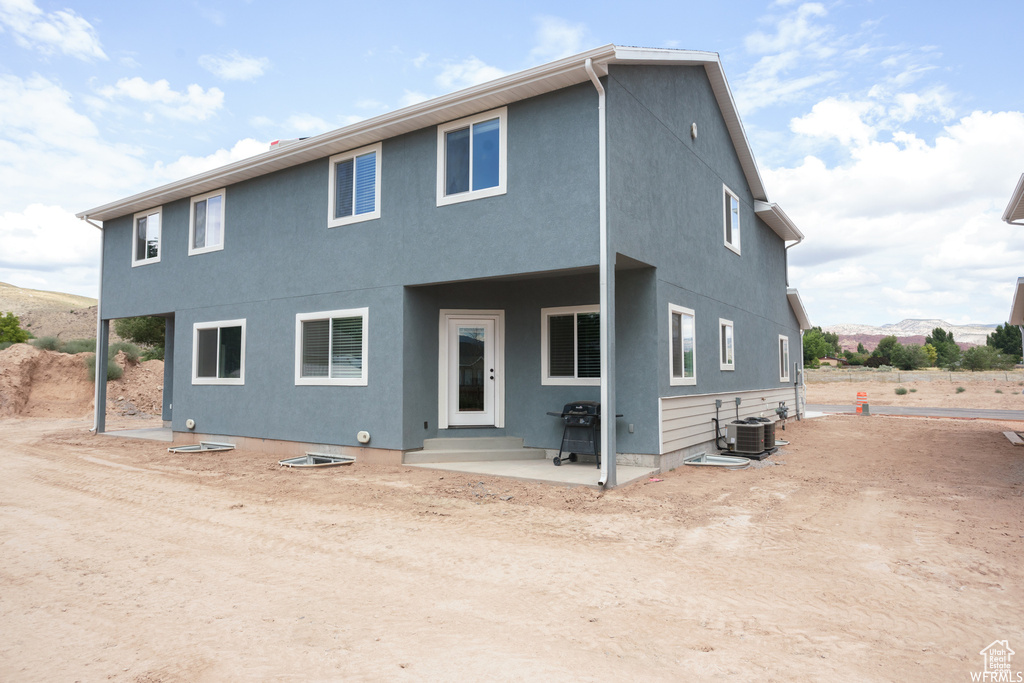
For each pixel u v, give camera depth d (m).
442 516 7.12
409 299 10.60
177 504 7.94
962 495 8.06
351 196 11.39
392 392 10.50
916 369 70.25
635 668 3.47
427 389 10.95
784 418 17.17
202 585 4.98
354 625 4.14
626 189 9.04
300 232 12.07
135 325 31.95
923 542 5.95
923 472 9.97
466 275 9.79
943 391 37.81
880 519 6.85
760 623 4.12
